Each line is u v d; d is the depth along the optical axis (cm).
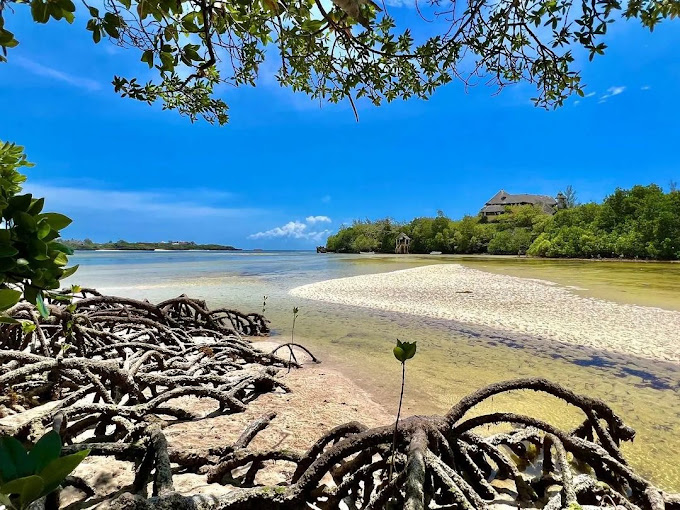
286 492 219
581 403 314
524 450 347
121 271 3294
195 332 822
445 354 758
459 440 303
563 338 875
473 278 2270
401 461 243
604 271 2764
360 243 10550
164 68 239
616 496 250
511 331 951
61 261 131
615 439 323
